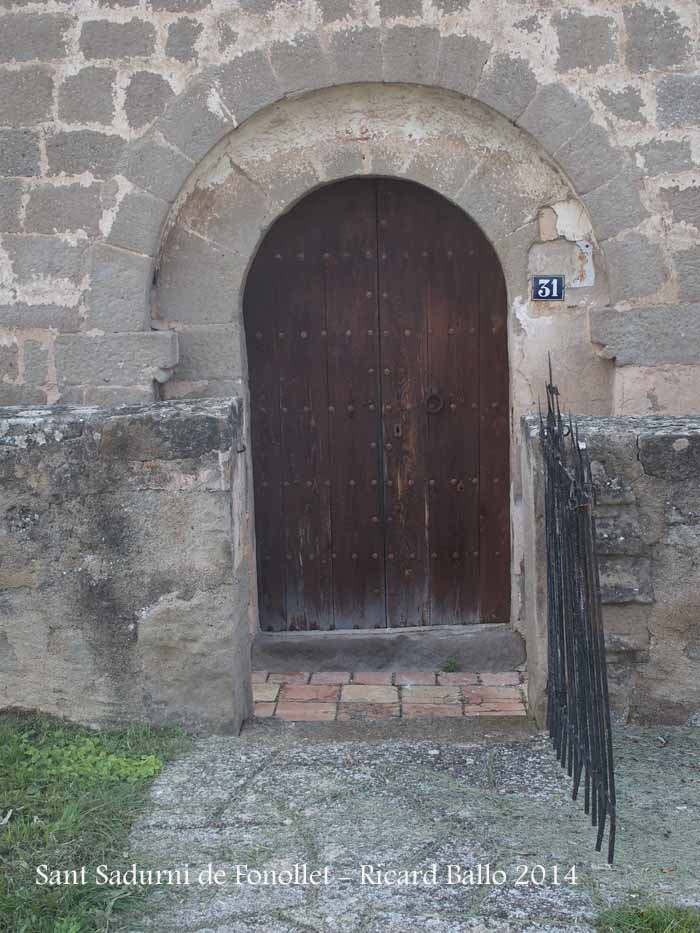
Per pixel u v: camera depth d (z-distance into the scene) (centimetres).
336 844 324
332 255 532
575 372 512
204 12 480
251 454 543
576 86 480
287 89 484
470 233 530
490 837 327
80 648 404
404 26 479
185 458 392
